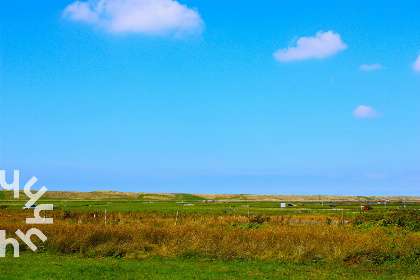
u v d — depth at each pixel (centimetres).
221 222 4131
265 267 1927
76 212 5828
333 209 9756
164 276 1706
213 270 1844
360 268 1914
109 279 1639
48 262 1942
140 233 2403
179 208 10262
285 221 4594
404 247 2105
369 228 2898
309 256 2091
